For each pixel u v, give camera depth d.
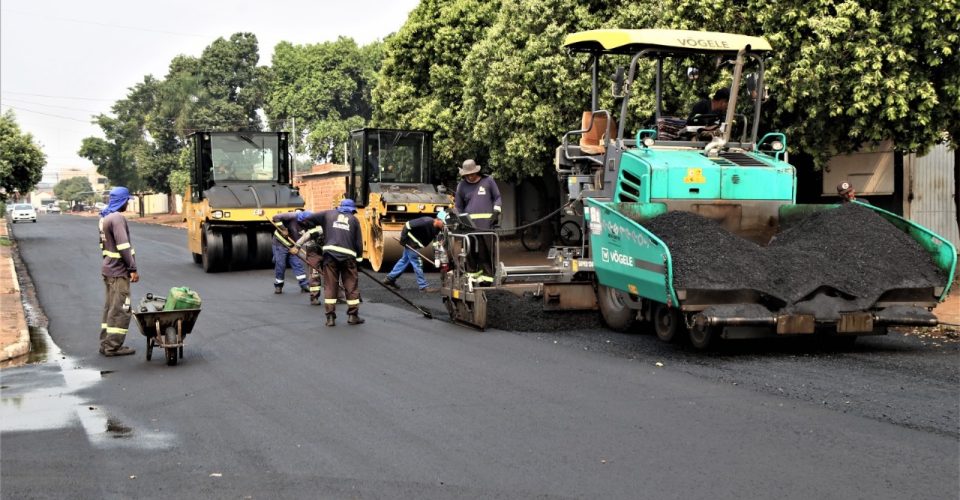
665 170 9.30
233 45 64.56
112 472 5.38
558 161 11.66
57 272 20.06
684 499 4.68
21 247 29.14
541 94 19.66
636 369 8.04
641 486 4.89
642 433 5.94
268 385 7.81
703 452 5.48
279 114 58.25
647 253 8.52
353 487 5.00
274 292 15.33
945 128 13.17
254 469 5.38
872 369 7.82
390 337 10.26
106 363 9.05
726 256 8.44
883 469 5.06
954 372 7.63
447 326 11.02
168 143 64.31
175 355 8.81
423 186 19.22
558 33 18.38
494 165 22.33
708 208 9.44
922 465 5.11
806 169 18.58
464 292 10.87
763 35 13.53
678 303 8.17
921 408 6.38
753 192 9.52
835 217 9.22
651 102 15.27
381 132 19.20
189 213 21.84
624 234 8.99
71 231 40.78
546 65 18.56
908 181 17.55
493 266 10.94
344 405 6.98
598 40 10.25
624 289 9.25
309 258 13.40
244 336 10.55
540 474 5.14
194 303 9.08
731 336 8.27
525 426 6.20
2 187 34.47
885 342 9.31
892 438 5.65
